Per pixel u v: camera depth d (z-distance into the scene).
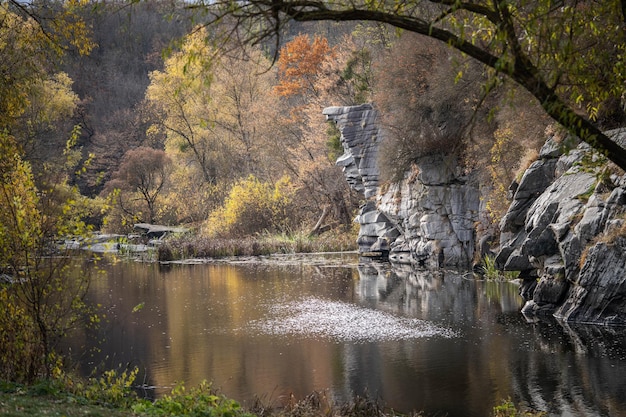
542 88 7.41
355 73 47.28
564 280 19.75
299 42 53.88
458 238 32.25
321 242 47.59
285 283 29.45
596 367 14.09
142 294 26.72
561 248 19.31
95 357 16.22
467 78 26.12
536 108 23.27
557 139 22.36
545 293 20.03
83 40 12.54
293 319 20.80
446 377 13.89
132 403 9.59
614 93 8.78
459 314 20.75
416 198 34.78
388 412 11.73
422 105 32.41
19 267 10.40
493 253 29.19
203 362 15.68
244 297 25.55
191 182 65.50
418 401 12.42
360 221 41.44
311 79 54.75
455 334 17.92
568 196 20.05
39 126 37.78
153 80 66.25
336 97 51.41
